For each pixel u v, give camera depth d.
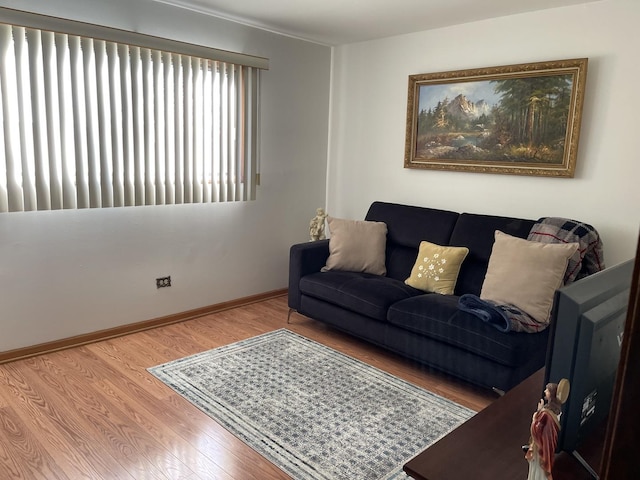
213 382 2.73
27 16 2.59
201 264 3.75
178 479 1.93
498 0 2.98
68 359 2.96
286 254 4.39
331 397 2.62
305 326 3.67
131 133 3.15
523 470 1.15
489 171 3.46
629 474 0.61
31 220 2.84
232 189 3.80
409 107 3.85
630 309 0.58
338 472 2.01
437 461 1.18
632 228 2.93
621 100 2.89
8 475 1.92
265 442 2.20
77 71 2.85
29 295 2.90
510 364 2.44
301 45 4.13
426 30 3.74
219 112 3.61
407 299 3.00
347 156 4.42
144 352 3.10
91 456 2.05
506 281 2.73
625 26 2.83
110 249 3.21
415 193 3.97
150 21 3.14
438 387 2.78
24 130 2.71
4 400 2.47
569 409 1.12
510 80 3.30
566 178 3.14
